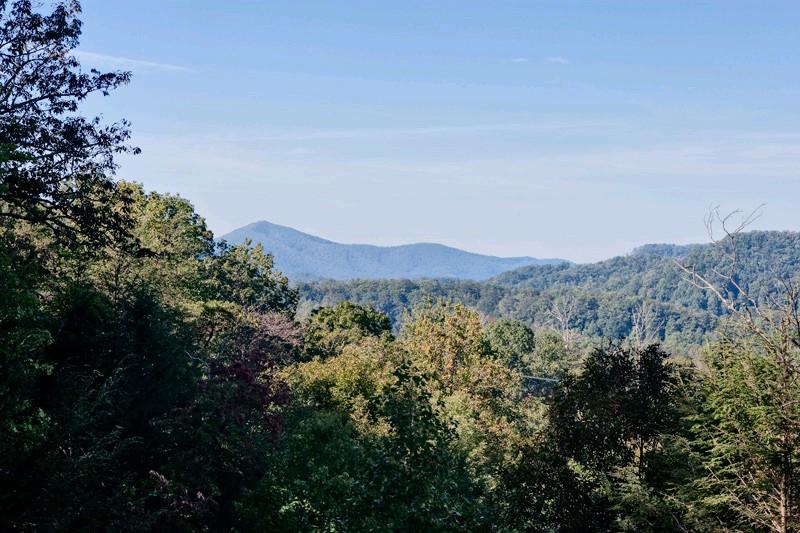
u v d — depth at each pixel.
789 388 13.13
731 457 14.81
